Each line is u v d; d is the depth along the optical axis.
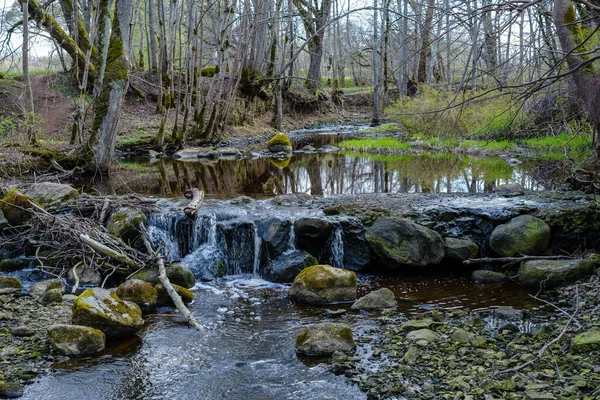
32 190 10.61
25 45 16.53
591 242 8.88
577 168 11.20
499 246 8.77
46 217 9.08
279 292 8.19
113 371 5.62
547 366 5.23
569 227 8.90
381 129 31.83
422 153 21.11
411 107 23.72
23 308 7.13
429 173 15.75
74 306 6.41
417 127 24.27
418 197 11.12
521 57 7.05
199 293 8.17
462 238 9.30
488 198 10.63
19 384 5.20
